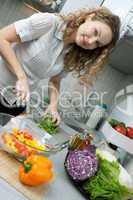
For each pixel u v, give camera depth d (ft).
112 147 5.48
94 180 3.90
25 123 4.42
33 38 4.53
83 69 4.97
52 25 4.38
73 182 4.00
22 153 3.67
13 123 4.22
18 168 3.62
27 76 4.81
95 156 4.09
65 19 4.39
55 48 4.58
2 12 7.56
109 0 6.45
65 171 4.17
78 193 3.92
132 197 4.19
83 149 4.33
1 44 4.35
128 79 7.47
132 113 6.59
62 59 4.82
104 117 7.07
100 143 5.59
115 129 5.44
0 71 4.75
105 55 4.80
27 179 3.39
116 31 4.58
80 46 4.56
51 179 3.74
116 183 3.89
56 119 5.53
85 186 3.92
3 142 3.72
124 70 7.26
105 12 4.41
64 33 4.42
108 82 7.47
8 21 7.53
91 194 3.85
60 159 4.44
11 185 3.32
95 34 4.26
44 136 4.36
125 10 6.15
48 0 6.93
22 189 3.35
